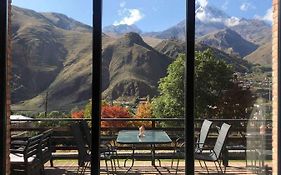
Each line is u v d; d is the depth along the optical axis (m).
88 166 4.12
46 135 4.67
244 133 4.41
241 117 4.33
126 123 4.36
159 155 4.82
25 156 4.49
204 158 4.53
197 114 3.98
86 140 4.11
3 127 3.75
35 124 4.38
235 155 4.55
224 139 4.39
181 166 4.18
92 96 3.75
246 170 4.45
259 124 4.30
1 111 3.75
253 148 4.41
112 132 4.44
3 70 3.76
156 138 4.64
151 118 4.38
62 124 4.44
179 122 4.09
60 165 4.84
